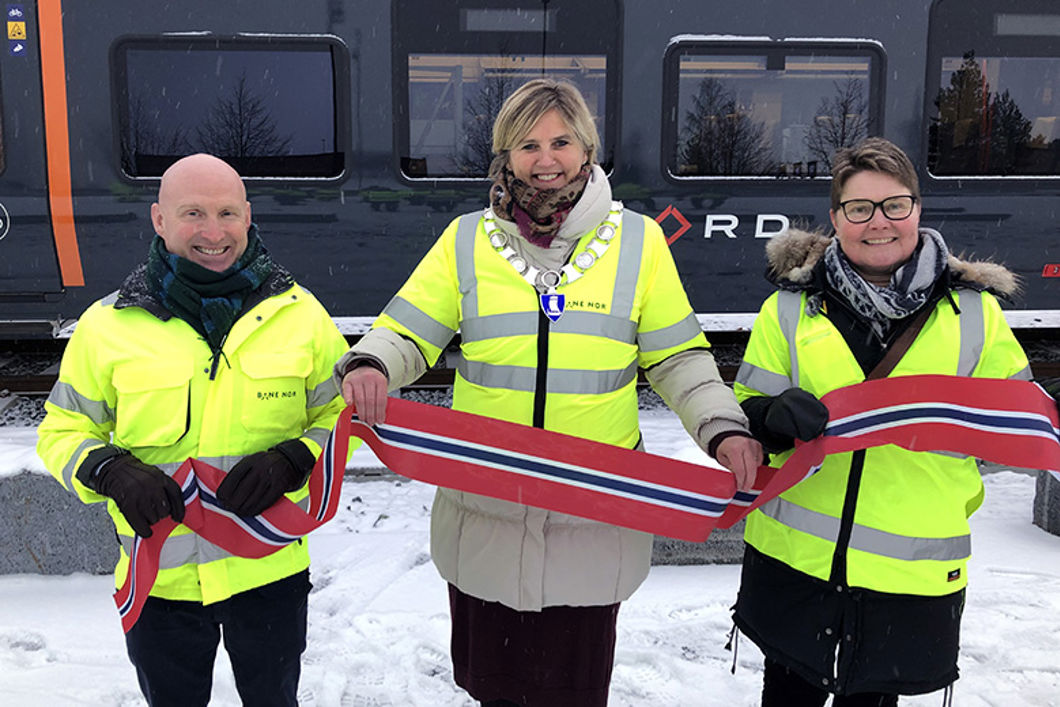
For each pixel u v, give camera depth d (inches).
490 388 74.8
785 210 237.1
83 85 219.3
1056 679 108.7
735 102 231.1
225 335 72.9
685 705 104.5
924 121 234.7
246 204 75.1
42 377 239.8
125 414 72.2
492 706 83.0
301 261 231.9
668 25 227.0
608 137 229.8
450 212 230.8
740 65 229.8
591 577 76.6
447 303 77.2
